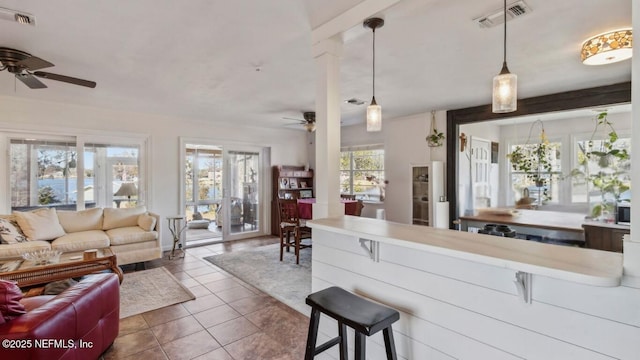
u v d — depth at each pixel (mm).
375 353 1823
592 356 1100
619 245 3123
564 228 3582
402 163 5844
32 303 1930
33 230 3760
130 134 5094
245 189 6562
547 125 6316
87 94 4043
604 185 4422
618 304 1049
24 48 2580
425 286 1573
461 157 5613
